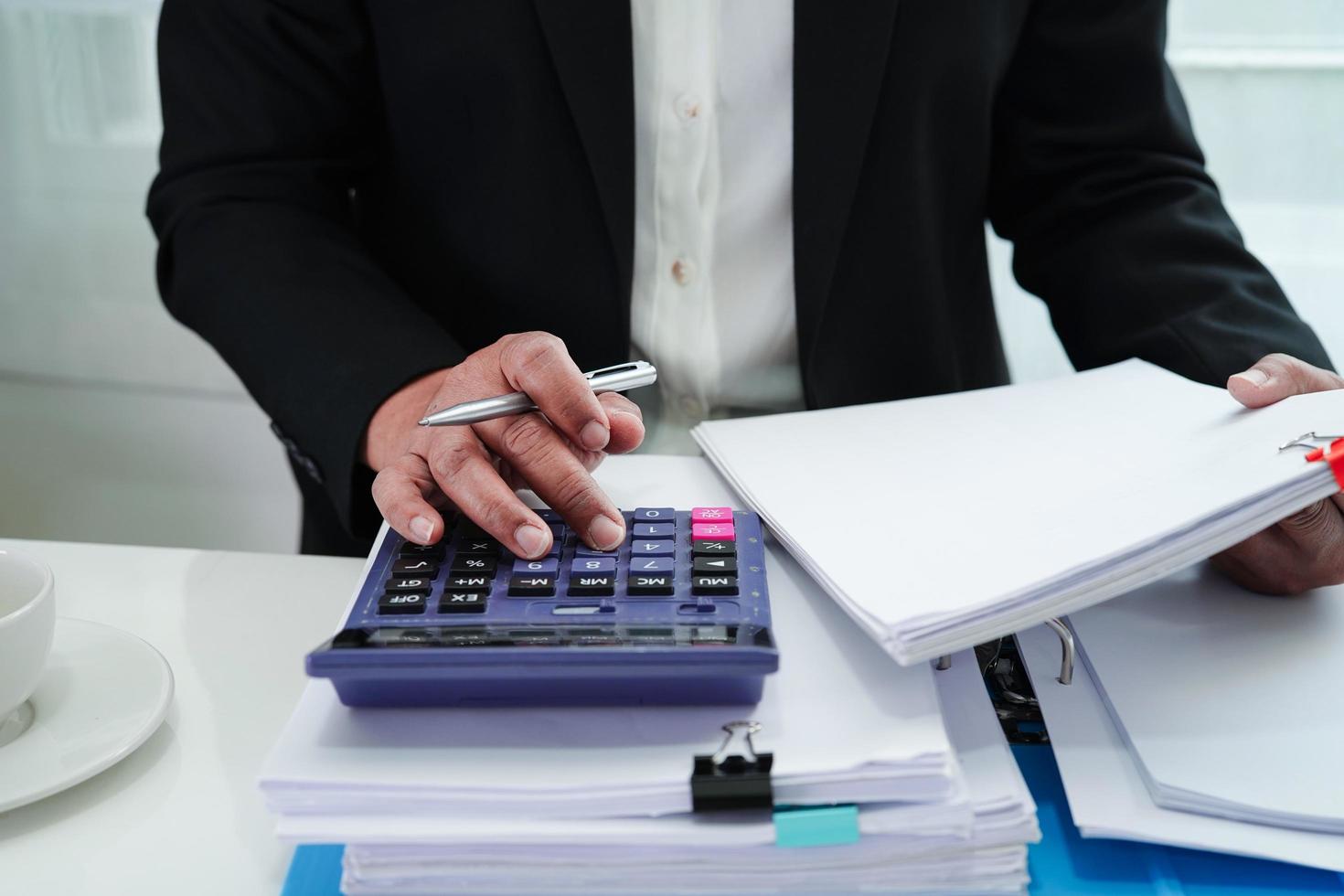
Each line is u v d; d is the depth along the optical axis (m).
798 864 0.37
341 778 0.36
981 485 0.49
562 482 0.47
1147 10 0.76
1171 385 0.58
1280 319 0.66
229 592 0.60
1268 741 0.43
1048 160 0.80
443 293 0.77
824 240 0.70
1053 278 0.78
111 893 0.40
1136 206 0.76
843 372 0.76
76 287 1.33
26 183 1.29
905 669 0.42
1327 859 0.38
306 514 0.83
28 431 1.40
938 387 0.78
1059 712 0.46
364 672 0.38
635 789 0.36
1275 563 0.51
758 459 0.55
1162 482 0.45
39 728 0.46
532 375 0.49
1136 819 0.40
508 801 0.36
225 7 0.71
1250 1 1.23
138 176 1.28
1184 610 0.52
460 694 0.40
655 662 0.38
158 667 0.50
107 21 1.22
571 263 0.72
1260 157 1.28
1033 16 0.77
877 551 0.43
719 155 0.72
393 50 0.70
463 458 0.47
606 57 0.66
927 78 0.70
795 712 0.39
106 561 0.63
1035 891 0.39
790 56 0.70
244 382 0.65
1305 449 0.45
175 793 0.45
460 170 0.73
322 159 0.76
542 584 0.43
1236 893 0.39
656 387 0.79
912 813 0.37
